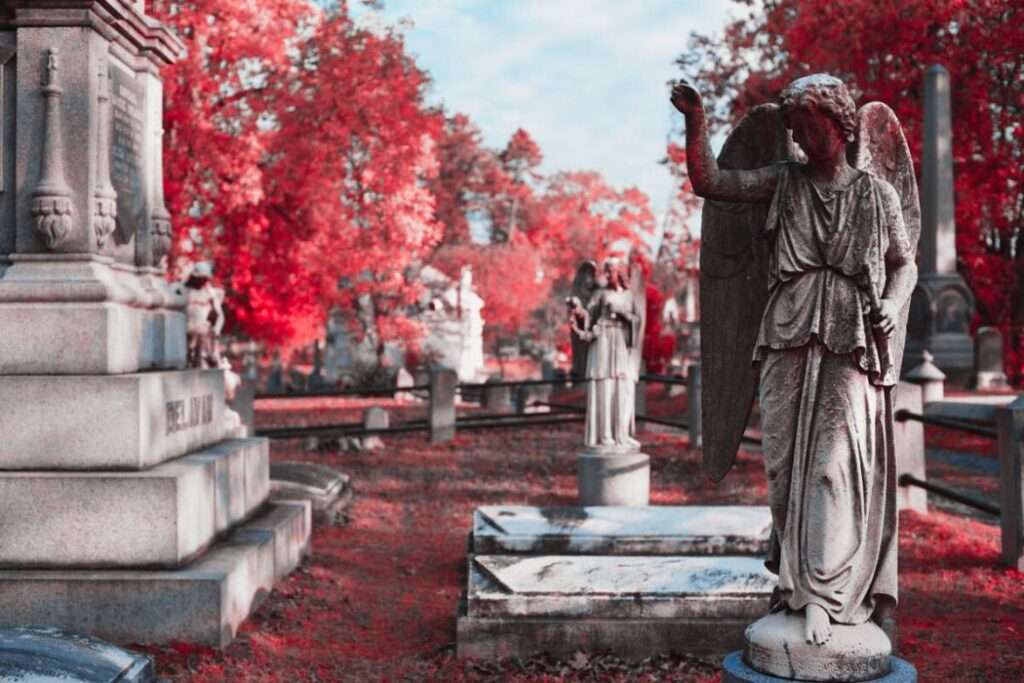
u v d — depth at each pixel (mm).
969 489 14102
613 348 12977
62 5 7676
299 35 23531
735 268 4766
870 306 4043
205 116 21297
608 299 13000
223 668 6461
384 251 25094
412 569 9977
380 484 15539
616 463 12852
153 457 7590
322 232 24562
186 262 22578
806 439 4113
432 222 28969
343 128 23859
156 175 9414
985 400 20281
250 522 9227
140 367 8406
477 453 18906
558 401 32156
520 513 9117
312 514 12234
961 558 9477
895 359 4242
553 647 6719
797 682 3959
